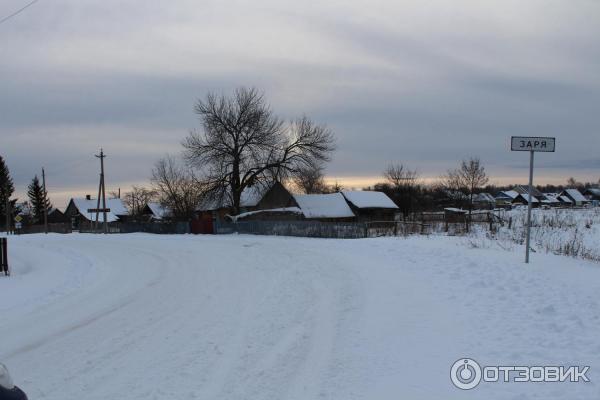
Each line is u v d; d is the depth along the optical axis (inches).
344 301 388.5
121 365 262.8
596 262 497.7
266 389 221.6
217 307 396.5
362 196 2615.7
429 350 263.7
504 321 302.2
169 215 2481.5
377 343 279.7
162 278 585.6
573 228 1086.4
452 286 404.5
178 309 398.0
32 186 4387.3
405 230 1266.0
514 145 468.1
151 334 323.6
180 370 250.2
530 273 414.0
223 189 2089.1
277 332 312.7
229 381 232.5
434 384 220.2
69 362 272.5
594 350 246.5
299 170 2098.9
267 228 1632.6
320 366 248.7
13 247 1359.5
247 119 2068.2
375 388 218.7
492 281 399.9
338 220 2452.0
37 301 475.8
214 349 283.3
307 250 784.3
